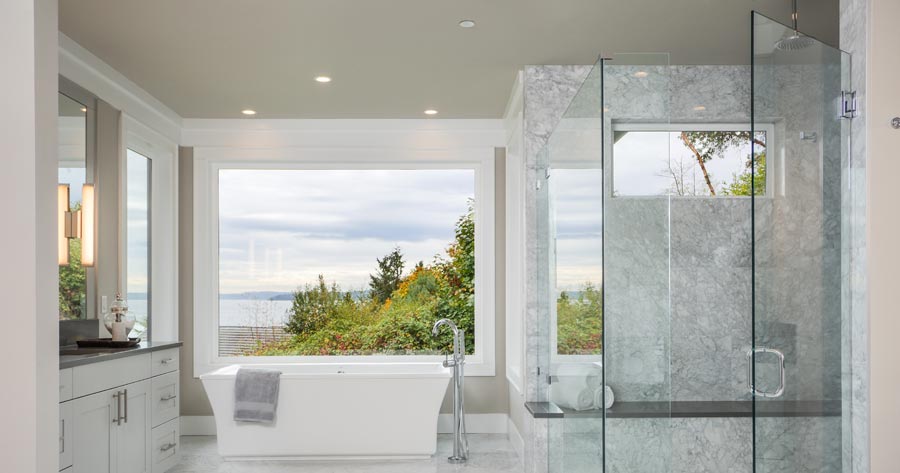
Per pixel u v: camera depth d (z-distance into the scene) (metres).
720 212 4.74
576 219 3.28
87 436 3.60
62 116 4.10
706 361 4.68
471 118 6.17
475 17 3.71
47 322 2.55
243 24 3.78
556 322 3.88
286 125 6.20
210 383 5.21
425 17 3.70
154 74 4.71
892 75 2.57
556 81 4.59
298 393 5.21
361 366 6.05
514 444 5.56
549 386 4.23
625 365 2.93
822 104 2.61
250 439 5.19
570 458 3.46
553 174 3.99
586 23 3.82
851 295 2.65
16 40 2.48
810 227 2.56
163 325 5.90
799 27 3.82
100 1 3.44
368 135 6.22
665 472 2.92
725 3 3.55
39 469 2.49
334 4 3.51
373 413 5.22
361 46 4.17
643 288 2.94
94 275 4.50
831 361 2.60
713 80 4.66
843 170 2.64
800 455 2.53
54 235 2.61
